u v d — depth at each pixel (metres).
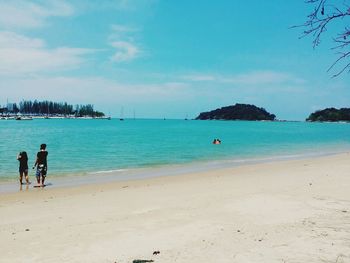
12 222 10.32
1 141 55.66
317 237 8.29
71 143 52.69
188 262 6.88
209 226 9.42
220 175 21.36
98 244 8.11
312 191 14.23
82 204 12.95
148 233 8.89
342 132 113.19
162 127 145.62
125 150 41.59
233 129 130.88
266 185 16.30
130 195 14.64
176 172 23.47
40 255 7.47
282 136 83.75
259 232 8.79
